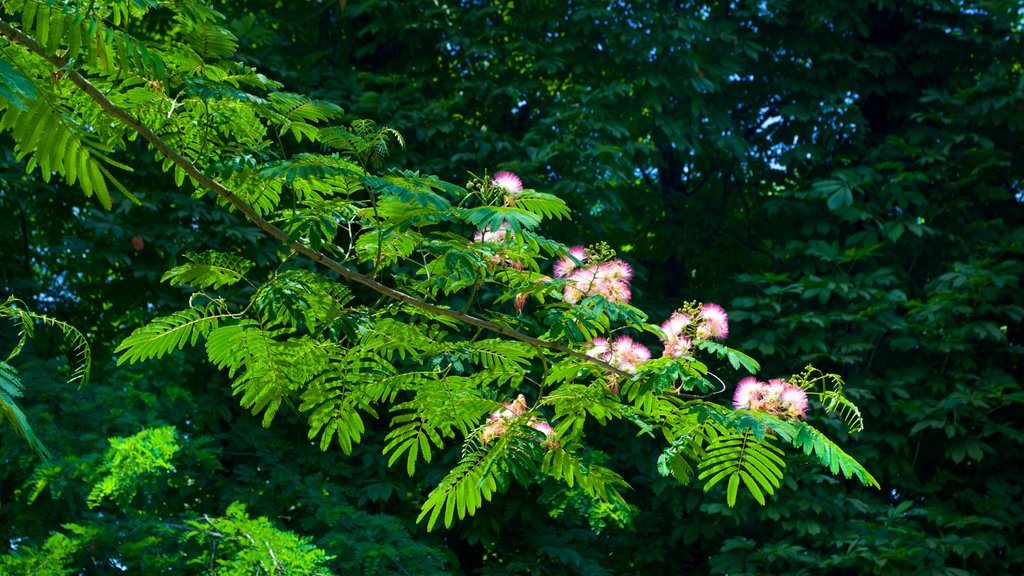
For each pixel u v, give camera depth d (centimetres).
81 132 210
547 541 777
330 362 285
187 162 253
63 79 243
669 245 982
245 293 798
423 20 884
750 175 1027
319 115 267
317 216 256
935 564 770
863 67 944
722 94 982
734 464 269
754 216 1009
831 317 841
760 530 838
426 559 683
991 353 909
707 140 977
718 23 927
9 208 883
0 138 777
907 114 984
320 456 762
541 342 278
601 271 291
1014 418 878
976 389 850
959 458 820
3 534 645
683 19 880
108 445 629
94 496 578
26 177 782
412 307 290
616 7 905
